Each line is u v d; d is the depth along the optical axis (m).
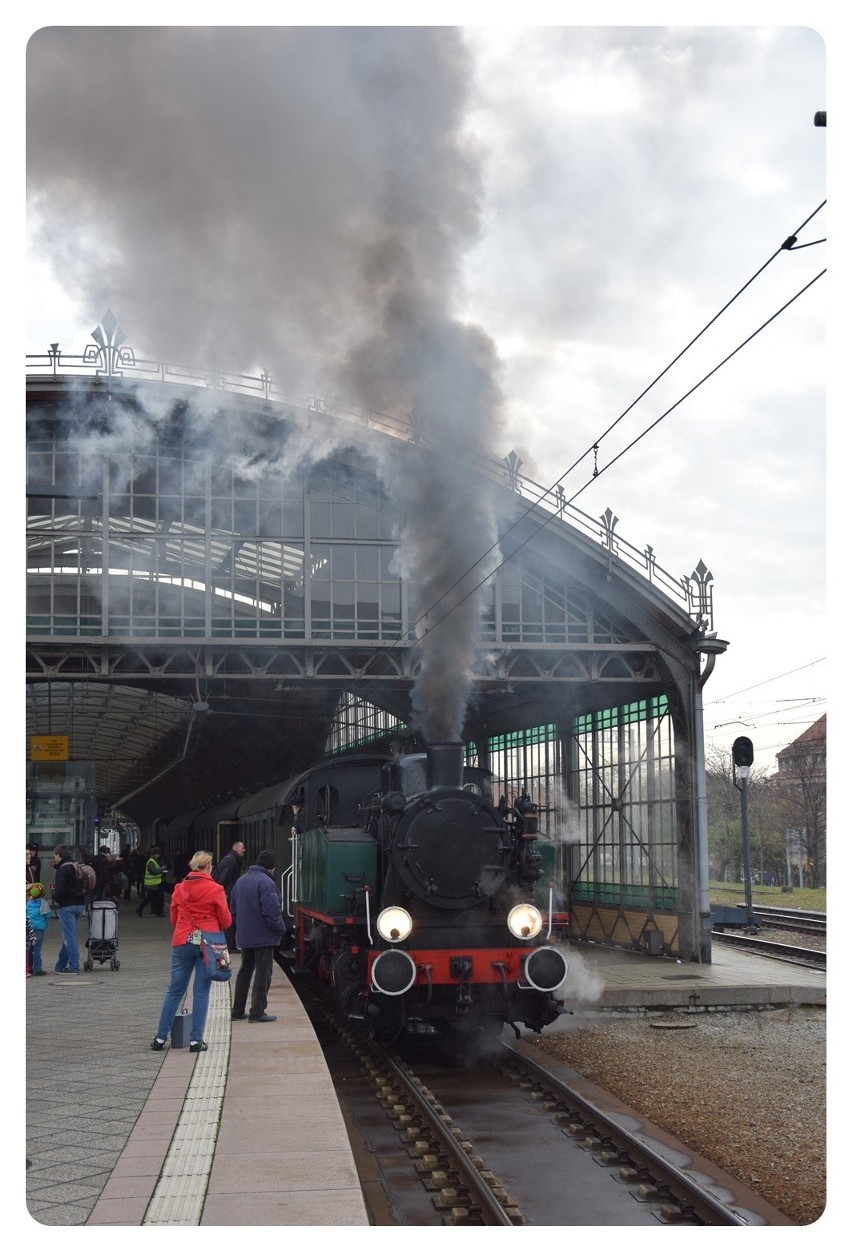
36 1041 10.68
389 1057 12.27
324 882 13.68
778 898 40.25
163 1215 5.90
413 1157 8.81
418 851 12.08
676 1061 12.33
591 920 23.72
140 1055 9.98
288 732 34.25
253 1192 6.24
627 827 22.38
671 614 20.25
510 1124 9.78
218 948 10.31
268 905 11.92
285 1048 10.30
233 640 20.06
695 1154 8.93
